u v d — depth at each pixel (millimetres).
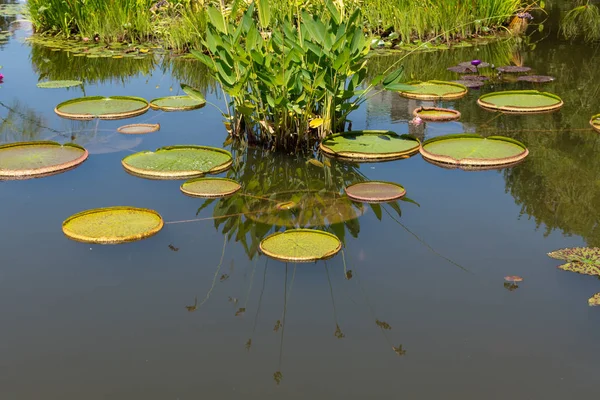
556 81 6348
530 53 7480
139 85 6406
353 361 2490
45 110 5543
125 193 3922
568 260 3139
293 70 4531
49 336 2637
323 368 2453
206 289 2951
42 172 4188
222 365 2469
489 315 2762
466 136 4719
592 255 3154
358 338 2621
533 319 2734
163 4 9227
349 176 4227
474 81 6324
